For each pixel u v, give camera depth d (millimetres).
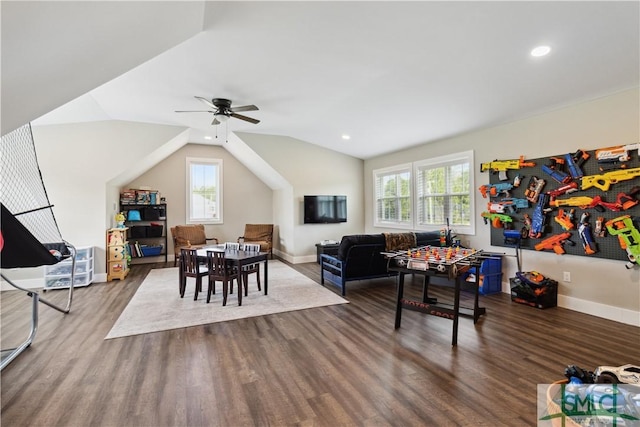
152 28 1950
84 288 4938
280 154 6801
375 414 1925
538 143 4051
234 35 2611
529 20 2322
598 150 3422
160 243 7297
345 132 5832
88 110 4680
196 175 7816
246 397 2105
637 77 3018
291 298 4371
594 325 3266
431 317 3613
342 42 2721
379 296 4469
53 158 5094
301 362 2574
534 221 4059
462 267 2943
